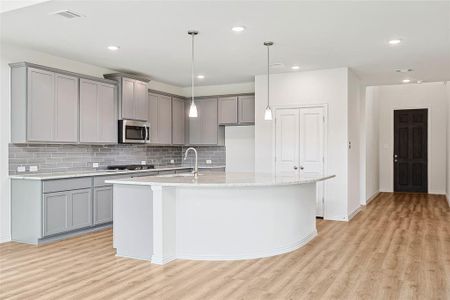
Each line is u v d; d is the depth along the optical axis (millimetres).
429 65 6047
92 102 5695
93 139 5715
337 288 3275
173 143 7680
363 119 8055
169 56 5488
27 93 4781
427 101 10062
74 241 4926
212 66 6137
